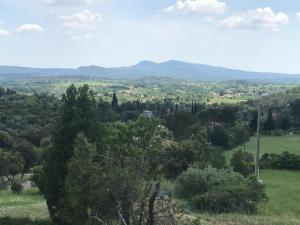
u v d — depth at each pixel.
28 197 26.52
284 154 58.81
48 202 14.19
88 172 10.68
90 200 10.56
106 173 10.57
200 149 37.88
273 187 41.38
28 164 51.25
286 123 98.56
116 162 10.92
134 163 10.86
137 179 10.50
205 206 22.72
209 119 90.12
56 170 13.93
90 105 14.51
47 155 14.23
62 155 13.96
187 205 22.83
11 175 46.06
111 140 12.75
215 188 24.34
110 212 10.55
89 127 14.04
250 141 84.31
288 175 52.50
